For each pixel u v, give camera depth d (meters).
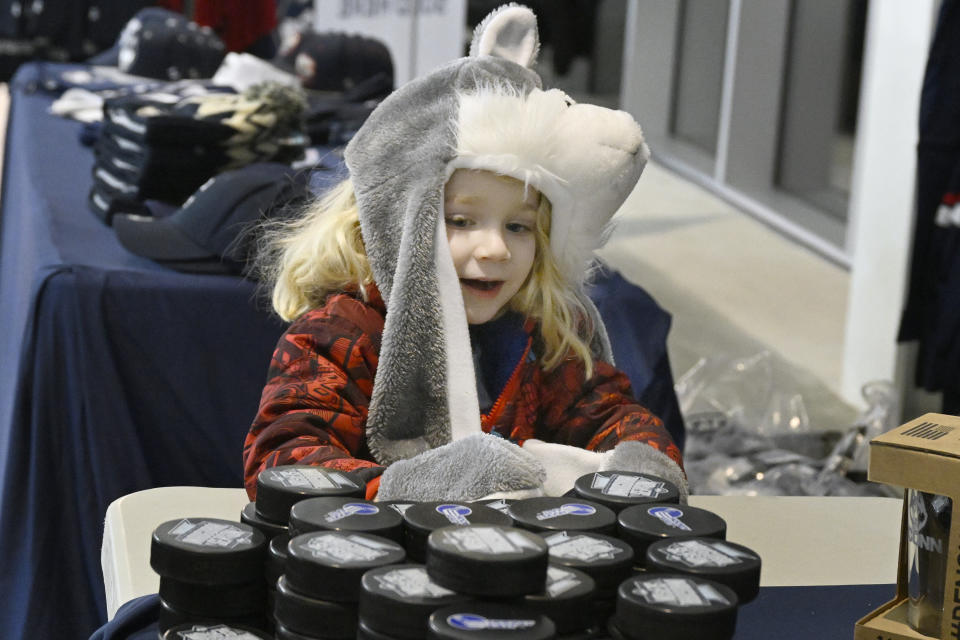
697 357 3.87
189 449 1.99
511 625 0.68
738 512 1.15
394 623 0.70
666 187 6.60
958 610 0.75
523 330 1.22
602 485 0.93
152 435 1.97
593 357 1.29
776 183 6.36
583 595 0.73
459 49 5.21
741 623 0.89
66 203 2.46
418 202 1.07
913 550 0.81
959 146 2.92
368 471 1.01
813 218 5.82
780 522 1.13
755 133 6.28
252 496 1.07
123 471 1.90
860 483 2.24
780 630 0.88
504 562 0.71
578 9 7.88
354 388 1.17
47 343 1.88
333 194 1.26
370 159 1.11
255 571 0.80
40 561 1.85
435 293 1.08
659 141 7.32
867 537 1.11
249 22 5.31
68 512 1.88
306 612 0.74
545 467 1.05
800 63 6.15
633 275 4.84
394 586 0.71
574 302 1.24
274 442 1.09
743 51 6.14
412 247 1.07
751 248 5.44
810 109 6.12
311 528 0.80
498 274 1.11
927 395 3.39
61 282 1.89
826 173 6.08
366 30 5.54
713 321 4.29
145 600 0.86
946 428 0.80
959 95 2.88
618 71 7.94
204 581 0.78
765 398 2.64
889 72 3.41
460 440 0.96
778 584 0.97
